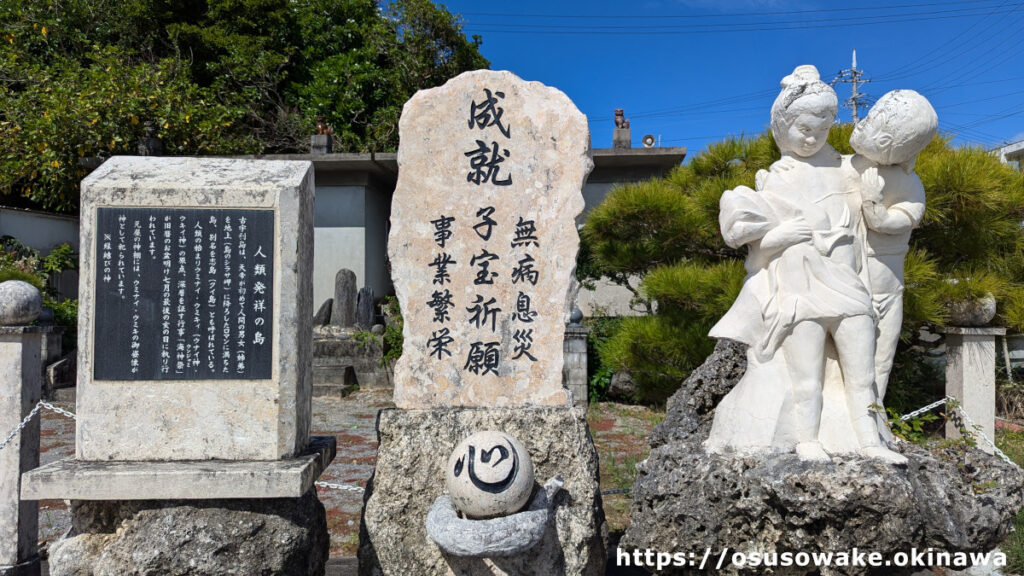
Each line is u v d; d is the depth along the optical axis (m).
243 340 3.22
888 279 3.85
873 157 3.70
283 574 3.13
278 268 3.24
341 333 10.59
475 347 3.70
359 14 17.48
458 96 3.76
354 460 6.25
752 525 3.21
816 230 3.57
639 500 3.53
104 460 3.14
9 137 12.73
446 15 15.96
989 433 4.92
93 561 3.07
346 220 12.91
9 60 13.86
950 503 3.15
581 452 3.58
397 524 3.49
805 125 3.69
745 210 3.63
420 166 3.74
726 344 4.89
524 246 3.73
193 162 3.46
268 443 3.20
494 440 3.22
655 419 8.11
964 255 6.02
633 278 11.97
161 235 3.21
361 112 16.23
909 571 3.28
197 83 16.00
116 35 16.28
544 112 3.76
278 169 3.43
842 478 3.04
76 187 13.10
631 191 6.93
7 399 3.80
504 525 3.08
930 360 7.64
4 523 3.76
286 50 16.55
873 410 3.43
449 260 3.73
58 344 9.91
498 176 3.74
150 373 3.18
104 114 13.09
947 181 5.30
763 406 3.51
